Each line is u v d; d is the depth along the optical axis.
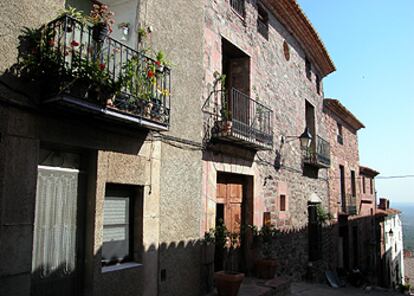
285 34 10.41
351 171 17.16
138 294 4.92
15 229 3.66
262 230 7.64
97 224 4.46
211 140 6.62
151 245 5.20
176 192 5.72
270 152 8.85
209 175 6.53
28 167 3.80
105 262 4.78
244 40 8.01
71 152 4.49
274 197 8.90
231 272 6.04
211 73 6.84
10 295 3.59
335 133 15.04
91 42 4.43
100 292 4.43
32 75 3.77
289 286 7.61
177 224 5.68
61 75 3.72
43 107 3.93
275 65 9.52
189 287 5.80
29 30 3.85
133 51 4.70
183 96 6.00
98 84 3.95
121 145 4.84
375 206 21.30
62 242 4.29
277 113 9.38
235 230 7.59
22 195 3.73
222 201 7.25
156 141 5.39
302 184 10.80
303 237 10.52
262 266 7.58
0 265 3.53
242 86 8.06
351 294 9.18
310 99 12.18
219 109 6.96
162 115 5.02
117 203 5.01
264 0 9.06
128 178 4.91
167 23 5.79
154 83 4.78
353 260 16.09
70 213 4.41
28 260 3.74
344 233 15.35
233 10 7.75
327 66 13.89
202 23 6.65
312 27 11.16
